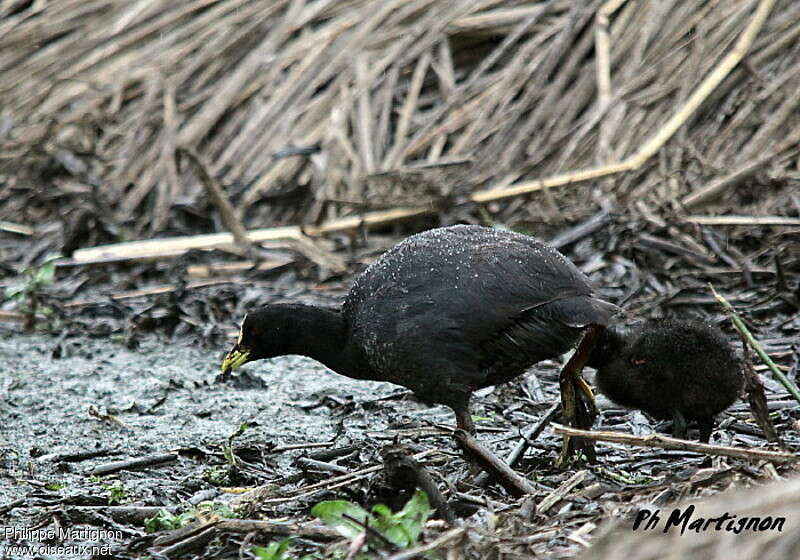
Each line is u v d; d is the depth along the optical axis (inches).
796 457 290.0
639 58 624.1
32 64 717.9
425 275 331.0
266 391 448.5
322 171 620.1
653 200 565.9
